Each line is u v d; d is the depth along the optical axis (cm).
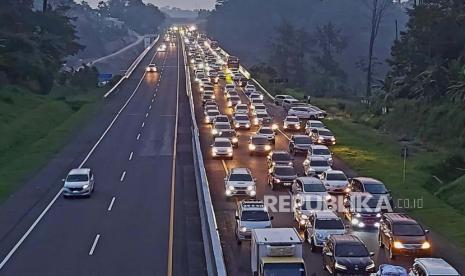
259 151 5784
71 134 7012
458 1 8800
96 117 8175
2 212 4003
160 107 9006
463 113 6850
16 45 10638
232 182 4244
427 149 6381
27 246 3303
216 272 2691
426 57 8869
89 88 12456
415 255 3062
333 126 7781
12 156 6141
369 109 9012
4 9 11050
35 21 12538
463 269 2908
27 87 10275
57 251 3209
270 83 12812
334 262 2744
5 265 3005
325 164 4950
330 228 3172
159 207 4084
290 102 9100
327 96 13362
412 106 7800
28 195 4453
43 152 6038
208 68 13888
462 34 8656
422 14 9094
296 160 5631
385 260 3059
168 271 2892
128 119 8000
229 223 3672
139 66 14900
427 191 4628
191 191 4516
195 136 6200
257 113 7862
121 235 3481
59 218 3853
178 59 16662
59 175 5094
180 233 3509
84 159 5722
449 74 7875
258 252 2606
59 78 12262
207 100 9100
